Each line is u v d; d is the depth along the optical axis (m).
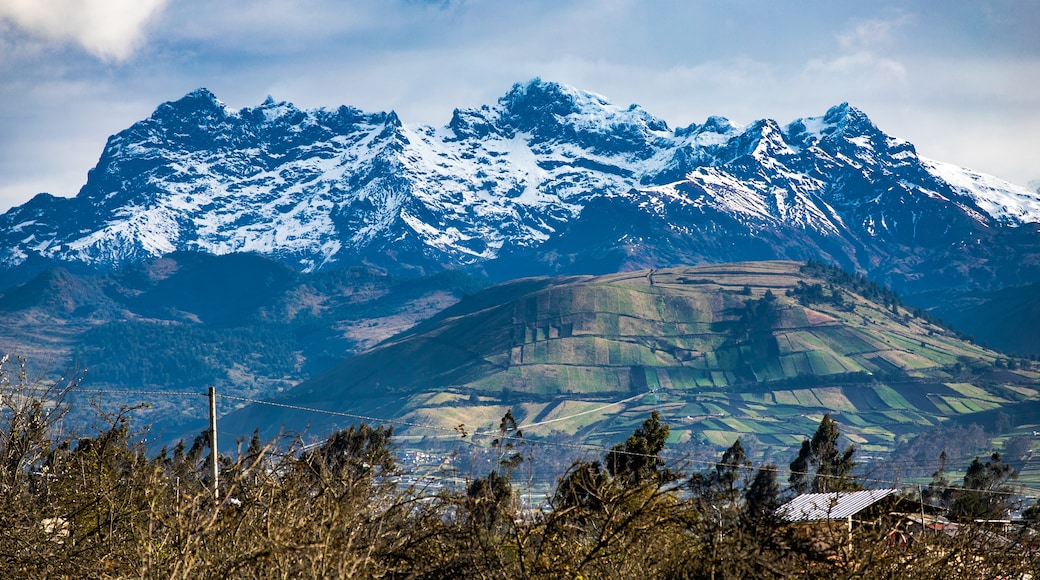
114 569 13.80
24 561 14.82
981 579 15.88
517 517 15.35
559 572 14.31
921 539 16.33
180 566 12.45
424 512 14.72
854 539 15.78
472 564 14.18
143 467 15.52
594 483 15.47
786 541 15.21
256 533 13.30
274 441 14.05
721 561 14.40
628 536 14.99
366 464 14.83
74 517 15.81
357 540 13.43
